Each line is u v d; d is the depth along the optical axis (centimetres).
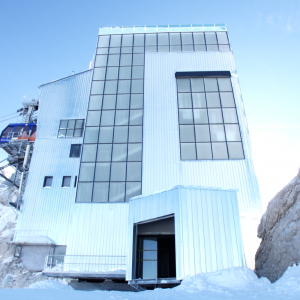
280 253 1284
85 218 2577
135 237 1795
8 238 3525
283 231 1302
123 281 2542
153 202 1705
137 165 2814
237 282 1181
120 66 3425
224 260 1410
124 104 3166
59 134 3488
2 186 4766
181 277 1355
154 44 3588
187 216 1484
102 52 3550
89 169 2811
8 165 4297
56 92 3744
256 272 1447
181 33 3662
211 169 2755
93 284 2539
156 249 2002
